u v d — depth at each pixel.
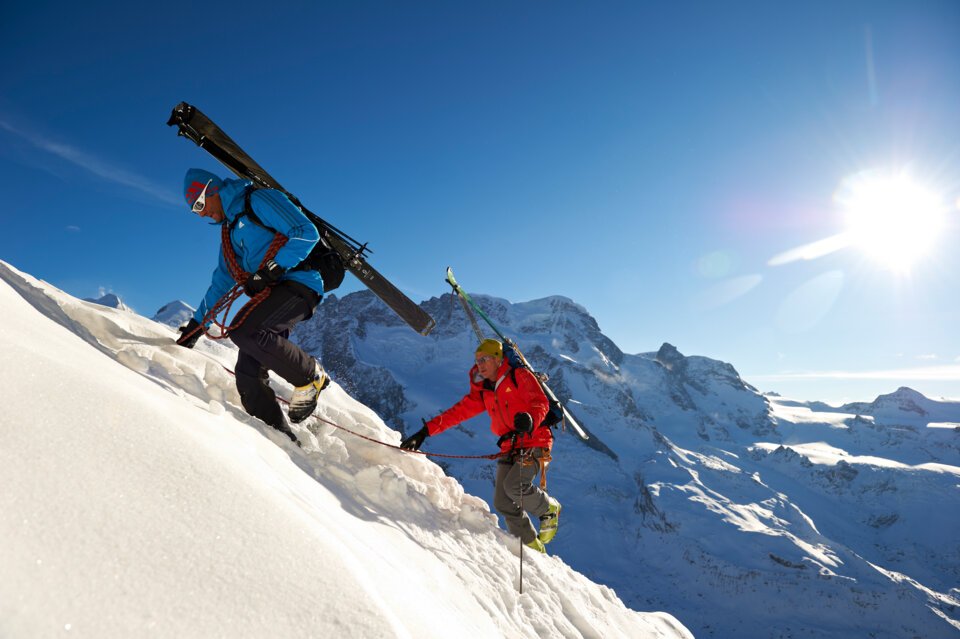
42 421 1.44
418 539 3.29
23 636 0.96
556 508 4.48
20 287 2.89
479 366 4.49
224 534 1.46
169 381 2.91
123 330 3.42
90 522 1.25
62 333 2.41
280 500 1.81
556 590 4.09
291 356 3.27
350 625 1.41
